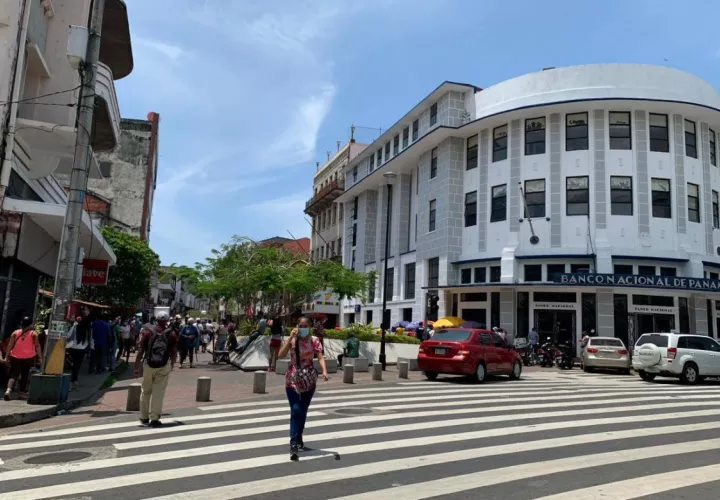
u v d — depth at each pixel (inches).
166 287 2815.0
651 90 1114.1
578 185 1112.2
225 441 304.5
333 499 201.0
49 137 569.3
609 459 269.3
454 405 454.6
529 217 1129.4
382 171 1541.6
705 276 1096.2
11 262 589.3
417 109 1400.1
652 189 1099.9
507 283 1077.8
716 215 1168.2
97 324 673.0
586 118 1128.2
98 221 1573.6
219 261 1003.9
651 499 204.2
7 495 203.8
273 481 223.9
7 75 516.4
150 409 389.4
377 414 402.0
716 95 1190.3
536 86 1157.7
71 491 209.0
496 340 724.0
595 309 1058.7
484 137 1224.8
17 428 352.2
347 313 1772.9
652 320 1060.5
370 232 1694.1
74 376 531.8
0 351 495.5
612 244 1075.9
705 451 291.7
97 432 332.5
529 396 525.7
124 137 1797.5
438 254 1268.5
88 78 453.7
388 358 911.7
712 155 1187.9
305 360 273.1
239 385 600.4
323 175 2201.0
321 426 351.3
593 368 912.3
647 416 413.1
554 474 239.5
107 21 703.1
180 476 230.8
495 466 252.8
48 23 620.4
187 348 832.9
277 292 981.2
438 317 1243.2
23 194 619.2
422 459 264.7
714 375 732.7
